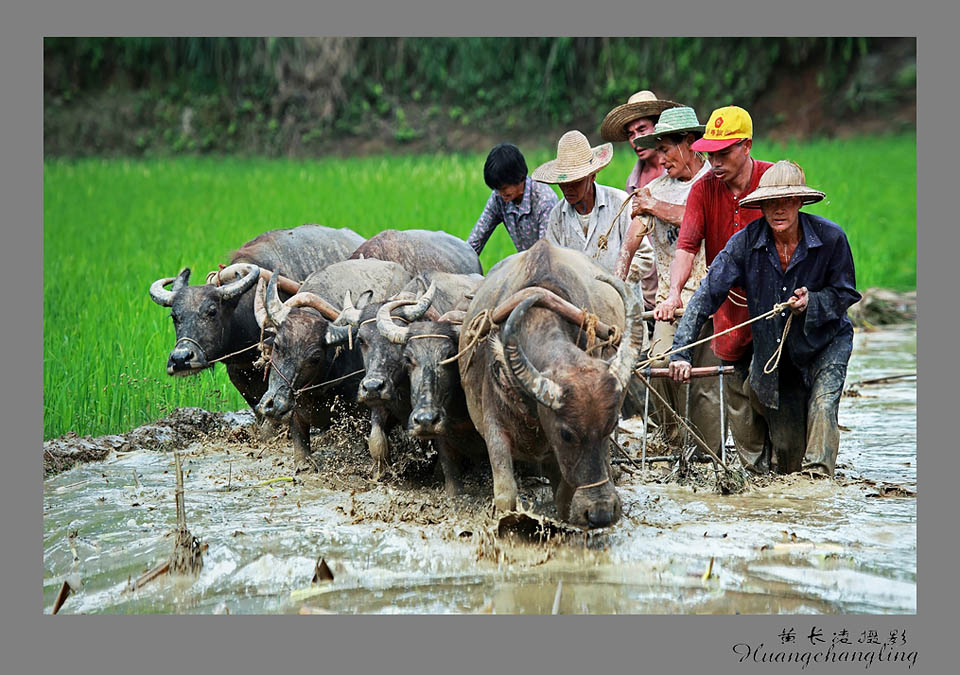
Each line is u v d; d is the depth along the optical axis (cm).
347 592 1058
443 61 7188
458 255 1741
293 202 3941
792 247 1334
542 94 6969
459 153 6600
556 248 1245
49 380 1883
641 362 1339
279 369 1478
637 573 1081
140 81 7494
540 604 1012
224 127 7156
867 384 2022
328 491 1441
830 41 6556
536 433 1180
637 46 6906
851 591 1027
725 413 1457
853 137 6375
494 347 1124
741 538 1167
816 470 1346
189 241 3231
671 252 1549
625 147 5559
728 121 1377
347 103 7119
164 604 1045
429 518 1276
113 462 1622
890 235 3591
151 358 2031
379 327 1346
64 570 1148
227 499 1405
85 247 3312
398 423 1527
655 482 1410
